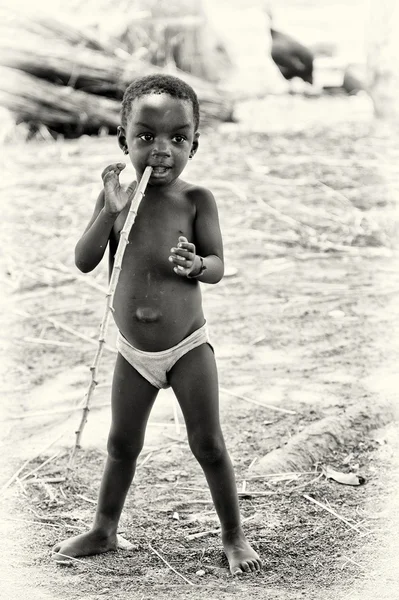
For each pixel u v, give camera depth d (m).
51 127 13.85
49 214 9.94
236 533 4.14
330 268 8.33
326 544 4.25
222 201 10.15
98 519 4.22
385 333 6.88
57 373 6.43
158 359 4.06
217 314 7.32
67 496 4.80
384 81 14.35
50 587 3.84
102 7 15.59
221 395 5.91
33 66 13.52
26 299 7.82
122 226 4.05
